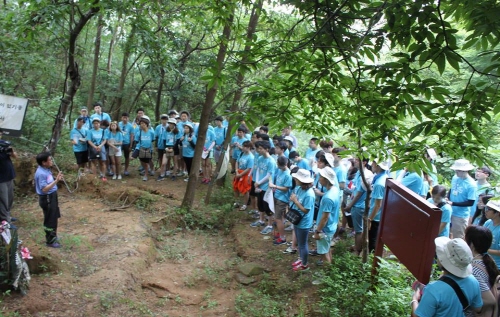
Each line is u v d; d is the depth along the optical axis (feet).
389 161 21.54
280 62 13.33
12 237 16.88
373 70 11.09
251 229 27.94
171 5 32.27
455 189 22.34
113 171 38.70
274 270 22.26
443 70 9.86
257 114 13.01
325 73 12.15
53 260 19.53
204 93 46.11
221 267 23.43
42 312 16.38
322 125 15.30
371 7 11.03
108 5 22.70
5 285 16.83
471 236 11.85
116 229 25.70
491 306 10.93
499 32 8.96
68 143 41.16
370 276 18.17
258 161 27.61
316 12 11.85
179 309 18.98
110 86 49.75
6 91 36.01
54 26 21.85
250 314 18.40
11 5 32.76
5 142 23.36
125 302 18.03
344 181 24.58
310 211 20.86
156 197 31.63
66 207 29.60
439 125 10.88
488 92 10.14
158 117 48.06
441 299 9.52
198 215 29.55
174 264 23.65
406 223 14.35
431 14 9.75
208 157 36.09
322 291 18.38
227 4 20.01
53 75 40.42
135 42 27.07
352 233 26.07
